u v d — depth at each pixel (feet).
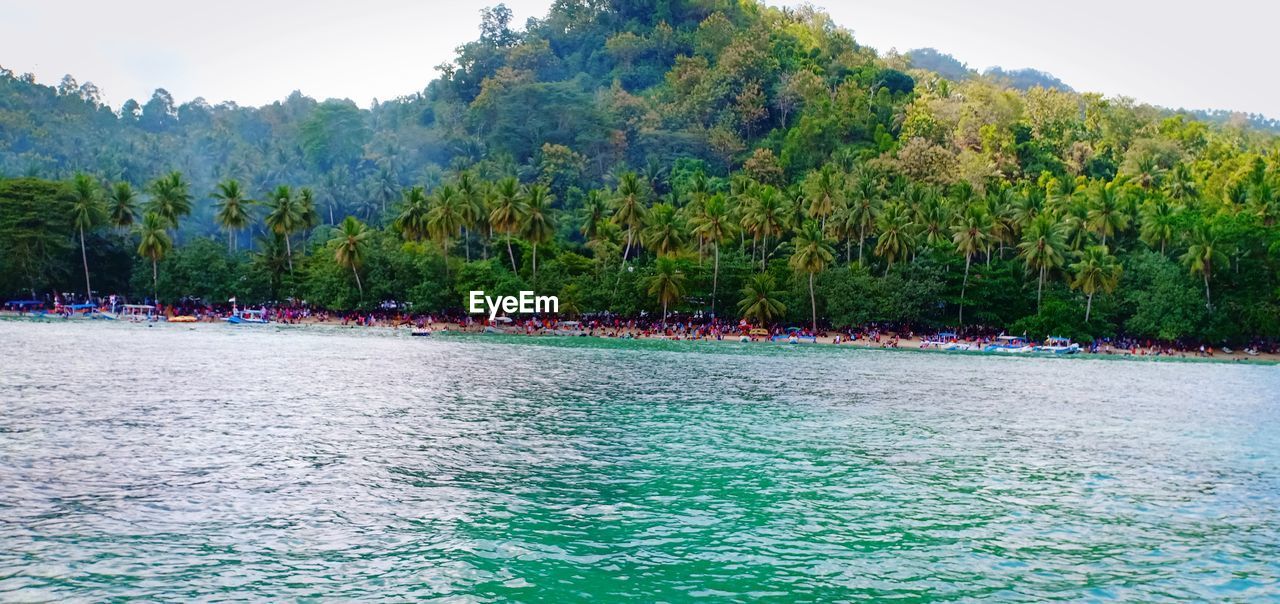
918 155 636.48
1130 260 470.80
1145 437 189.06
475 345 382.01
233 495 121.80
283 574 94.07
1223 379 321.93
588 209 587.27
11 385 209.26
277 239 551.18
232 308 521.65
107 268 553.64
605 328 478.18
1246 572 102.27
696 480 139.03
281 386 225.97
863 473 146.72
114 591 87.92
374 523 112.16
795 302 473.67
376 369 273.33
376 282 497.46
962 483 141.49
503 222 500.74
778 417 201.57
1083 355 418.51
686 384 258.57
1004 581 98.12
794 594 92.94
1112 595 94.68
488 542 106.42
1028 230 475.31
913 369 326.24
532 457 152.35
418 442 161.27
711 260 510.58
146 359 277.85
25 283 509.35
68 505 114.21
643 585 94.38
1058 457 164.66
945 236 516.32
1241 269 453.17
